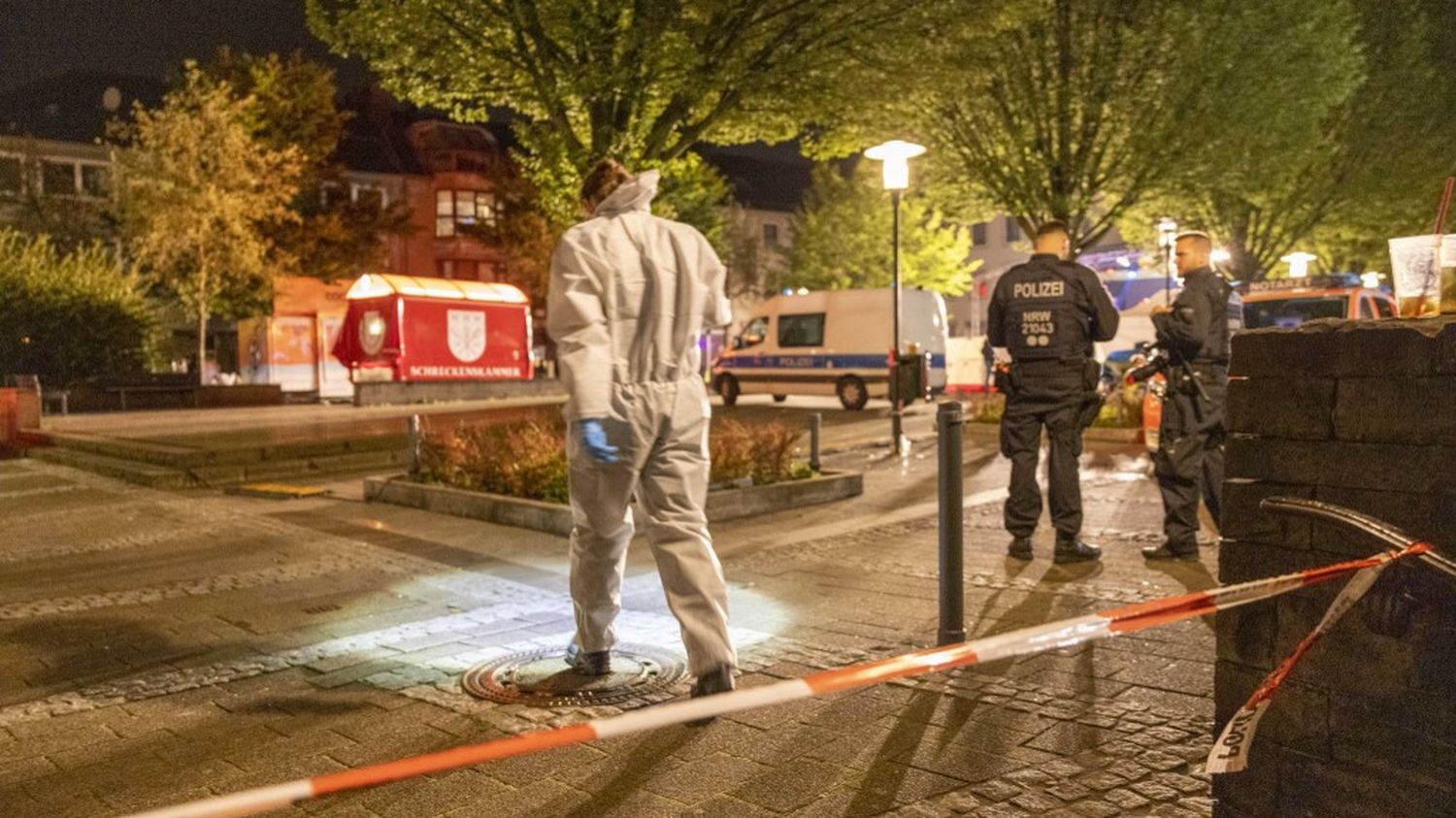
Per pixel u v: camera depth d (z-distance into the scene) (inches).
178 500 451.8
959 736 153.9
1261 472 104.2
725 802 134.6
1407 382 92.9
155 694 184.2
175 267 1181.1
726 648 164.6
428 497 394.3
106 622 235.5
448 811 133.8
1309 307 595.2
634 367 162.7
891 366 561.9
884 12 408.2
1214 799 109.0
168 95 1163.3
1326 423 98.7
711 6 394.0
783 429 426.3
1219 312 263.7
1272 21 648.4
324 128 1375.5
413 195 1806.1
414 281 1066.7
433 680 187.9
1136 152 669.3
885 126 494.6
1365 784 95.7
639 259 162.6
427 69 449.7
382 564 294.7
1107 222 708.0
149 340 1205.7
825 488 393.1
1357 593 92.9
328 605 247.6
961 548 192.1
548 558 298.8
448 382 1055.0
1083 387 269.0
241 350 1352.1
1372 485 95.4
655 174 168.4
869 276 1865.2
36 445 697.6
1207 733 153.1
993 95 673.0
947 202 792.9
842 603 236.2
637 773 143.6
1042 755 146.6
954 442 189.5
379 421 762.8
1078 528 270.2
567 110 453.7
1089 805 130.6
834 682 82.0
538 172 477.7
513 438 409.1
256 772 149.0
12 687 190.7
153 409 1045.2
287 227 1317.7
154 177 1135.0
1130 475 440.5
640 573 272.7
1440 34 884.6
